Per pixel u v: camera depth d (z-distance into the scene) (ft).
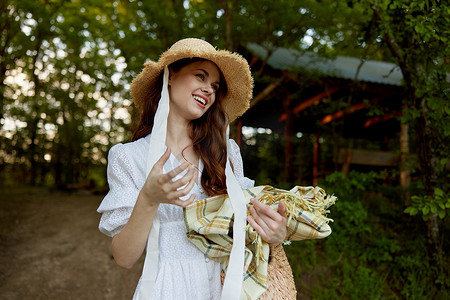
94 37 24.90
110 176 4.65
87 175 43.42
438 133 10.70
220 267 4.58
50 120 39.47
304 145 27.86
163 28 20.66
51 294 12.56
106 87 31.78
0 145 39.42
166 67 4.74
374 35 11.98
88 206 25.89
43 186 40.37
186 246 4.50
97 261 15.30
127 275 13.93
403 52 10.65
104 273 14.19
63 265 14.93
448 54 9.77
